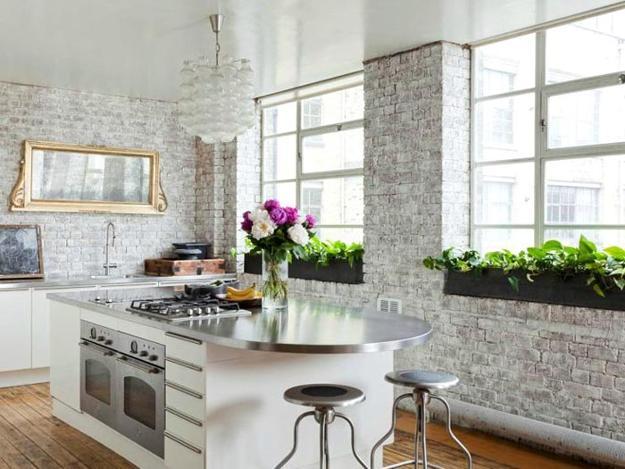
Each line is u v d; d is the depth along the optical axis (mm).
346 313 3934
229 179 7574
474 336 4980
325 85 6629
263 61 5844
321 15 4625
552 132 4852
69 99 7004
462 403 4980
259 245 3963
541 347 4559
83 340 4703
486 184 5289
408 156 5457
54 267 6941
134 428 4020
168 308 3820
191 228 7879
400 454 4383
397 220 5555
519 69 5059
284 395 3172
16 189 6672
